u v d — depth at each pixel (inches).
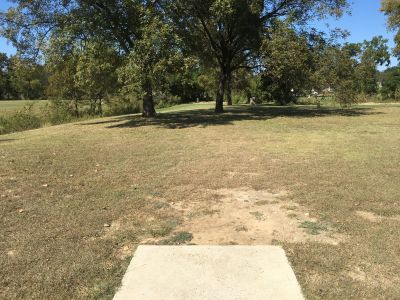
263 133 544.7
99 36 666.2
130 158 373.1
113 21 677.9
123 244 181.2
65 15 690.2
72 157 382.0
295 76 807.1
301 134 529.3
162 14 668.1
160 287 142.2
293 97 1582.2
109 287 144.3
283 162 341.1
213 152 396.5
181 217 213.2
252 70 949.8
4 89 3122.5
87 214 217.8
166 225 201.8
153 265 157.8
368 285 143.0
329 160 347.6
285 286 141.6
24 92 2933.1
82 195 253.1
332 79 824.3
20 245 179.0
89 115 1163.9
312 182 274.4
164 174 305.6
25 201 241.9
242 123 686.5
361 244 175.5
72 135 574.2
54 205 233.9
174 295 136.9
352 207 222.8
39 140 522.3
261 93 1637.6
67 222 206.2
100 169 327.6
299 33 812.0
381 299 135.0
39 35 731.4
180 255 165.8
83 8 668.7
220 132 562.6
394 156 362.3
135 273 152.3
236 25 857.5
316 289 140.5
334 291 139.3
